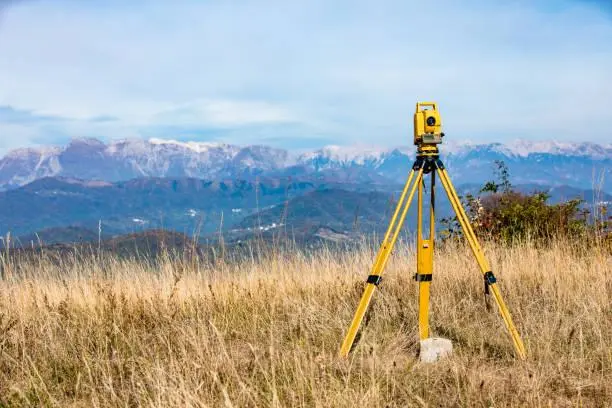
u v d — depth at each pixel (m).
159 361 4.36
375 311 5.86
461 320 5.69
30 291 6.16
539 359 4.41
